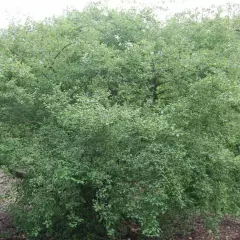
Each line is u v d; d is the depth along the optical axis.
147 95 7.06
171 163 5.27
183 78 7.03
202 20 9.24
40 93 6.57
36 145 5.79
